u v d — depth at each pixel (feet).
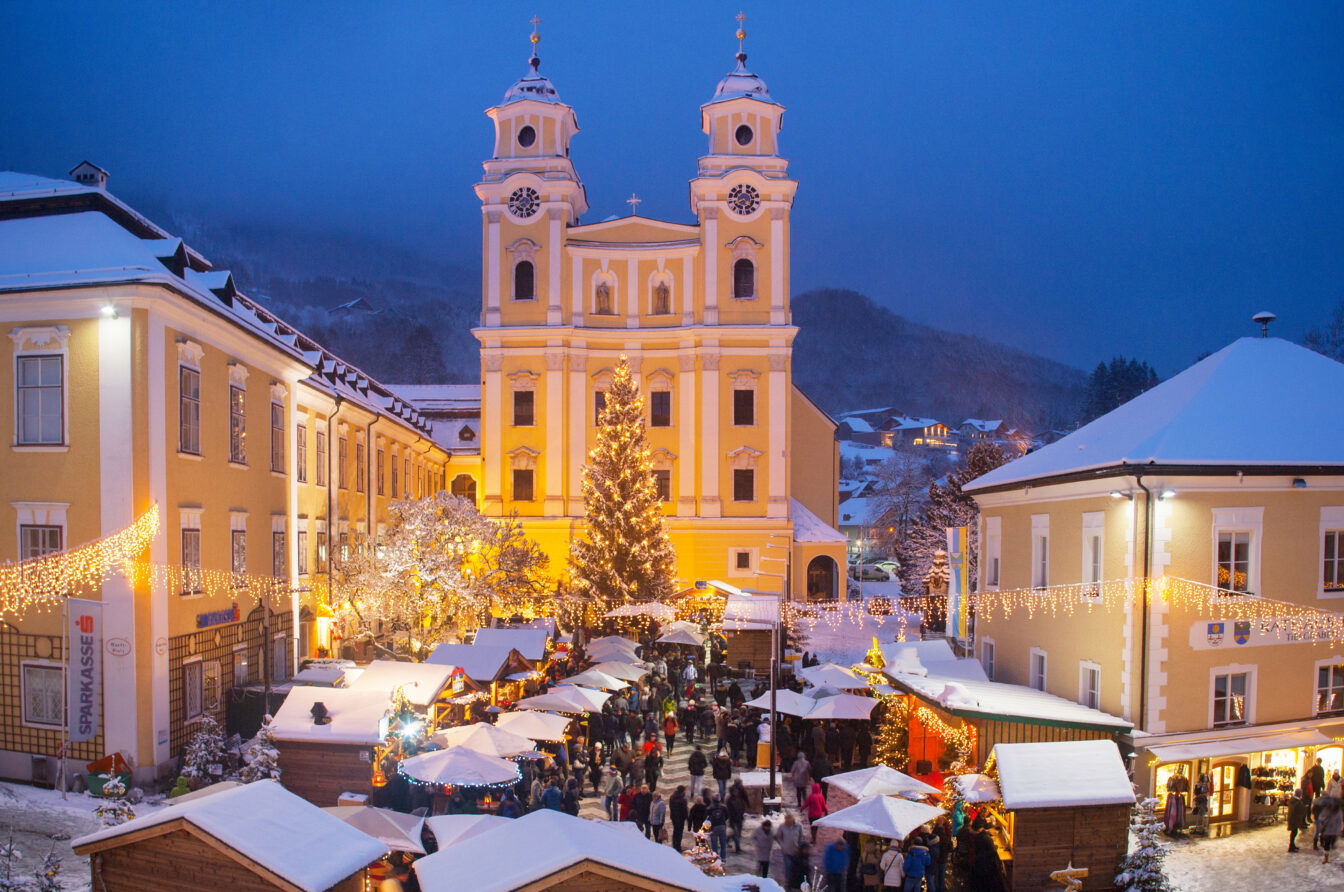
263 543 100.42
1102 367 542.57
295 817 39.63
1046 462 94.38
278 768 71.05
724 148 183.62
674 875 36.50
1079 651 84.53
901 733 90.38
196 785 71.46
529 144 186.29
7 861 55.67
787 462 179.32
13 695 76.07
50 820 65.16
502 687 104.27
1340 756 80.12
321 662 106.22
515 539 145.18
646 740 93.40
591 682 97.50
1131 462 76.07
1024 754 62.75
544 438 181.06
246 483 95.86
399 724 76.38
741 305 180.24
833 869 59.82
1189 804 75.25
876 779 63.82
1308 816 73.87
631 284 183.83
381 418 153.38
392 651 126.52
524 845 36.91
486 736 69.36
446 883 35.81
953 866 65.67
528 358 181.88
